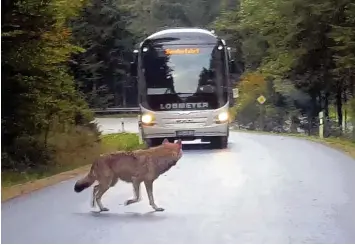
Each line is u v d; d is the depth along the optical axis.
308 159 21.62
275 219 11.27
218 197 13.70
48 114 21.12
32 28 18.23
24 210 12.31
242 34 55.28
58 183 16.45
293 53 36.34
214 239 9.70
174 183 15.92
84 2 22.33
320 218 11.35
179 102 25.45
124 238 9.77
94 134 29.33
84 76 65.06
